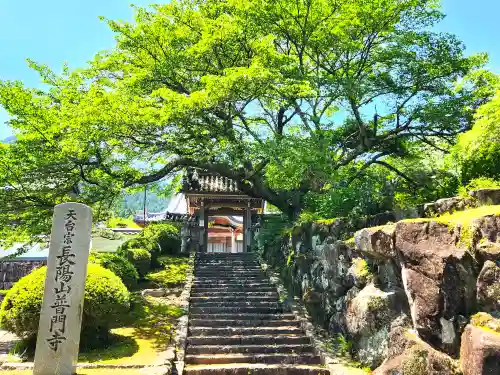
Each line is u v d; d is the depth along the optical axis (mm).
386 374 6078
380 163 16094
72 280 6793
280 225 16547
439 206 7082
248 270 15141
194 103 11539
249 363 8508
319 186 13078
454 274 5512
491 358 4602
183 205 37406
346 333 8328
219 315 10875
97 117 10914
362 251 7555
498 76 13391
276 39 15500
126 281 12047
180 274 14305
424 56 14336
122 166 12922
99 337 8227
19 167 11312
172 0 14906
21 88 11430
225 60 14430
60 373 6449
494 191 6355
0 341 9609
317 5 14172
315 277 10430
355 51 14695
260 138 14211
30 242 11328
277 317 10812
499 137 7359
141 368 6930
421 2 13977
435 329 5586
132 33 14492
